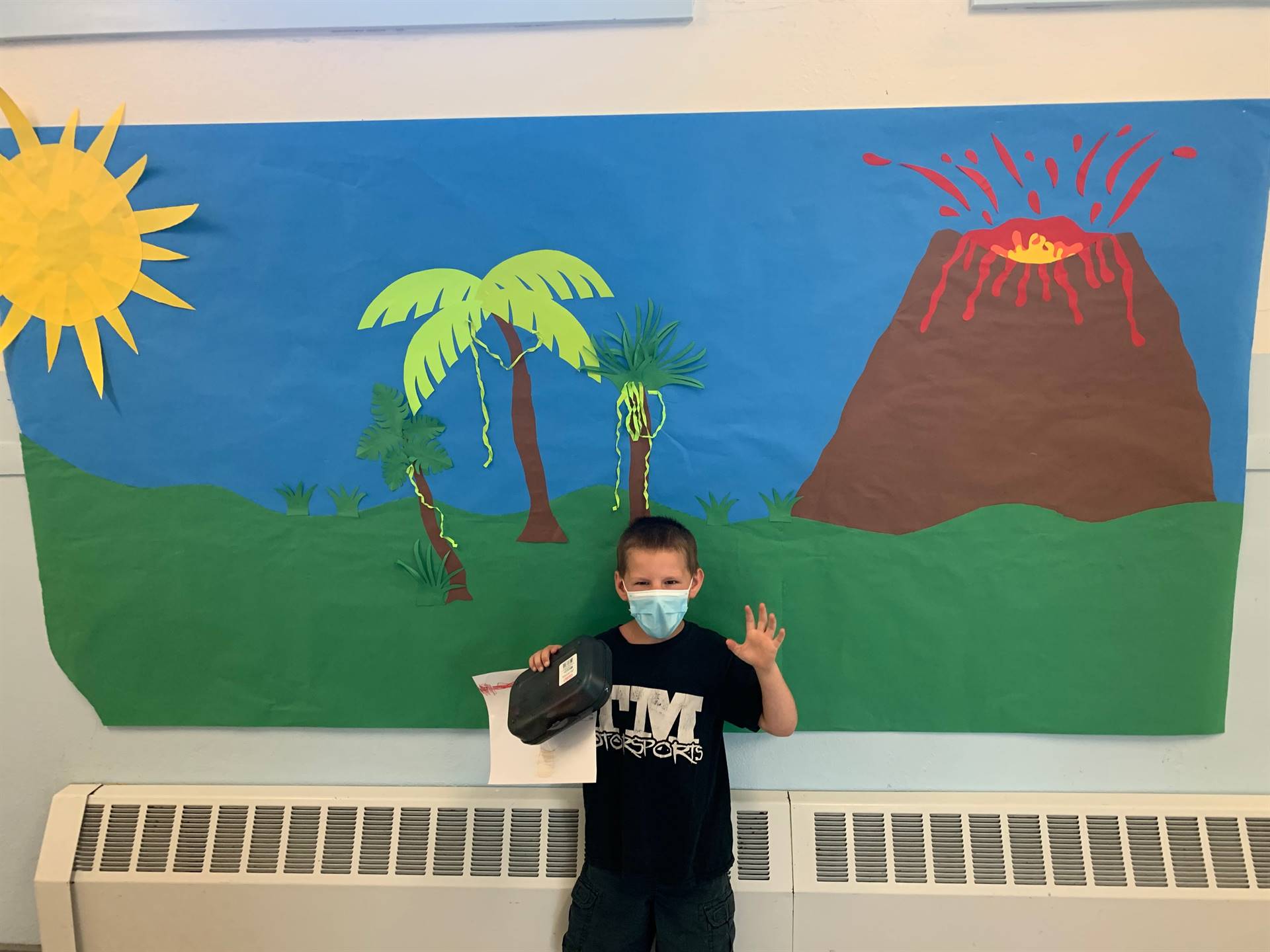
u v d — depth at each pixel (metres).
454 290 1.22
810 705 1.27
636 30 1.18
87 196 1.22
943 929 1.23
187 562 1.28
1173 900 1.20
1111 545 1.22
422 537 1.26
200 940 1.28
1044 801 1.25
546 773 1.10
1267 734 1.25
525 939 1.26
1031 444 1.21
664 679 1.12
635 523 1.14
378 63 1.20
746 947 1.24
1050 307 1.19
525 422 1.24
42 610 1.32
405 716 1.30
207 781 1.34
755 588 1.25
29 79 1.22
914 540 1.23
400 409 1.24
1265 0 1.14
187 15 1.19
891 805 1.25
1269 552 1.23
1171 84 1.16
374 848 1.27
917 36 1.17
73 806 1.30
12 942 1.38
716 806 1.14
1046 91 1.17
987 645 1.24
